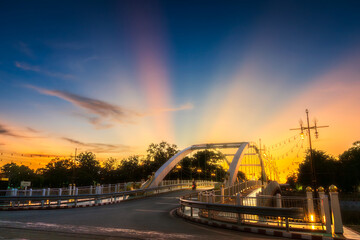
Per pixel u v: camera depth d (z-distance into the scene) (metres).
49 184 77.12
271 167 71.25
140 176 79.69
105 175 84.00
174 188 44.12
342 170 62.94
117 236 8.62
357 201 39.84
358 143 68.88
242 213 11.32
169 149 83.81
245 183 31.53
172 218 14.12
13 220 12.35
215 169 104.12
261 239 8.79
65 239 7.92
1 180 22.48
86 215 14.73
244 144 54.38
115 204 23.27
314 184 21.05
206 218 13.30
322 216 12.59
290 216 10.08
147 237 8.59
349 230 10.63
